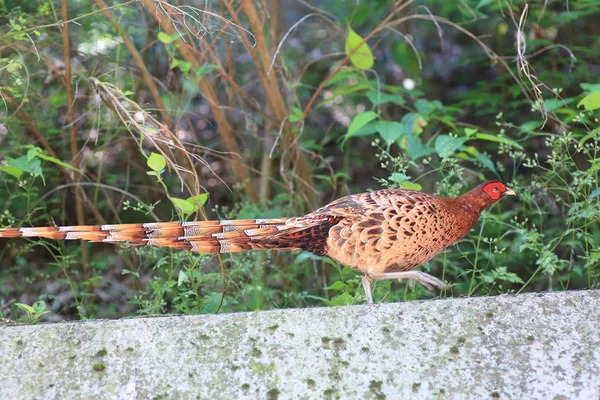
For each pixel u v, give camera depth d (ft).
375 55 50.42
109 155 41.27
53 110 34.88
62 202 38.45
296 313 20.65
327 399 18.92
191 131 41.57
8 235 21.42
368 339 20.02
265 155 40.70
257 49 37.29
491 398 18.85
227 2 32.32
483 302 20.85
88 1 33.40
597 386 18.99
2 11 32.40
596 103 26.58
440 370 19.38
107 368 19.61
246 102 41.68
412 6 45.29
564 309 20.61
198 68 34.04
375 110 46.19
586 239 26.58
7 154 34.47
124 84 36.60
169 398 19.01
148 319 20.67
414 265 23.31
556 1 39.34
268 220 22.49
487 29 44.34
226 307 27.91
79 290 36.55
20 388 19.26
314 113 48.16
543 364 19.44
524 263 33.60
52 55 36.70
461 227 23.24
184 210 24.79
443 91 48.42
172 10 28.73
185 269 27.20
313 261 34.65
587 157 38.42
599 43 40.37
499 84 41.24
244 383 19.21
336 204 22.49
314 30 49.96
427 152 32.14
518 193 31.37
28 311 23.27
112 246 40.34
